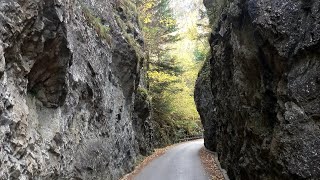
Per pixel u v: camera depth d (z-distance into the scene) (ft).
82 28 45.37
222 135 63.21
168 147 118.73
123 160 64.34
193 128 169.48
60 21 31.30
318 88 24.13
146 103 90.27
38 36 29.43
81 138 41.91
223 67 52.70
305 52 25.54
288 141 25.53
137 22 93.56
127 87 70.44
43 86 32.99
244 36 37.14
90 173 42.98
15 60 27.17
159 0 118.83
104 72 55.21
